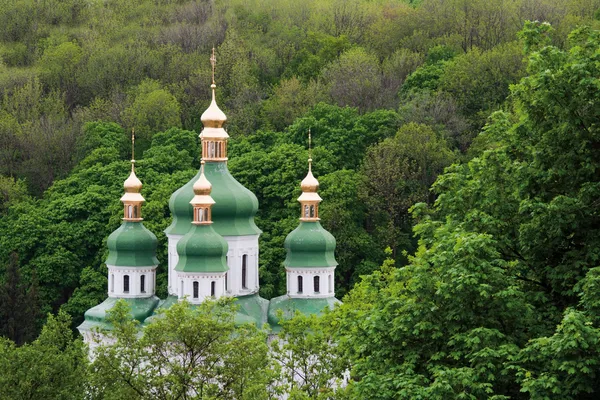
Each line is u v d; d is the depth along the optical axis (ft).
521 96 411.75
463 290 373.81
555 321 386.93
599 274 368.07
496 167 414.82
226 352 494.18
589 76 391.24
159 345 501.56
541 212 388.57
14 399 504.43
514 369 364.99
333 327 545.44
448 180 429.38
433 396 359.25
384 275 583.17
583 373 350.02
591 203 388.57
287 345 542.57
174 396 491.72
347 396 453.58
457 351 375.66
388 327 392.68
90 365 511.40
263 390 474.49
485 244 379.35
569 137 395.75
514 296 376.68
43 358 514.68
